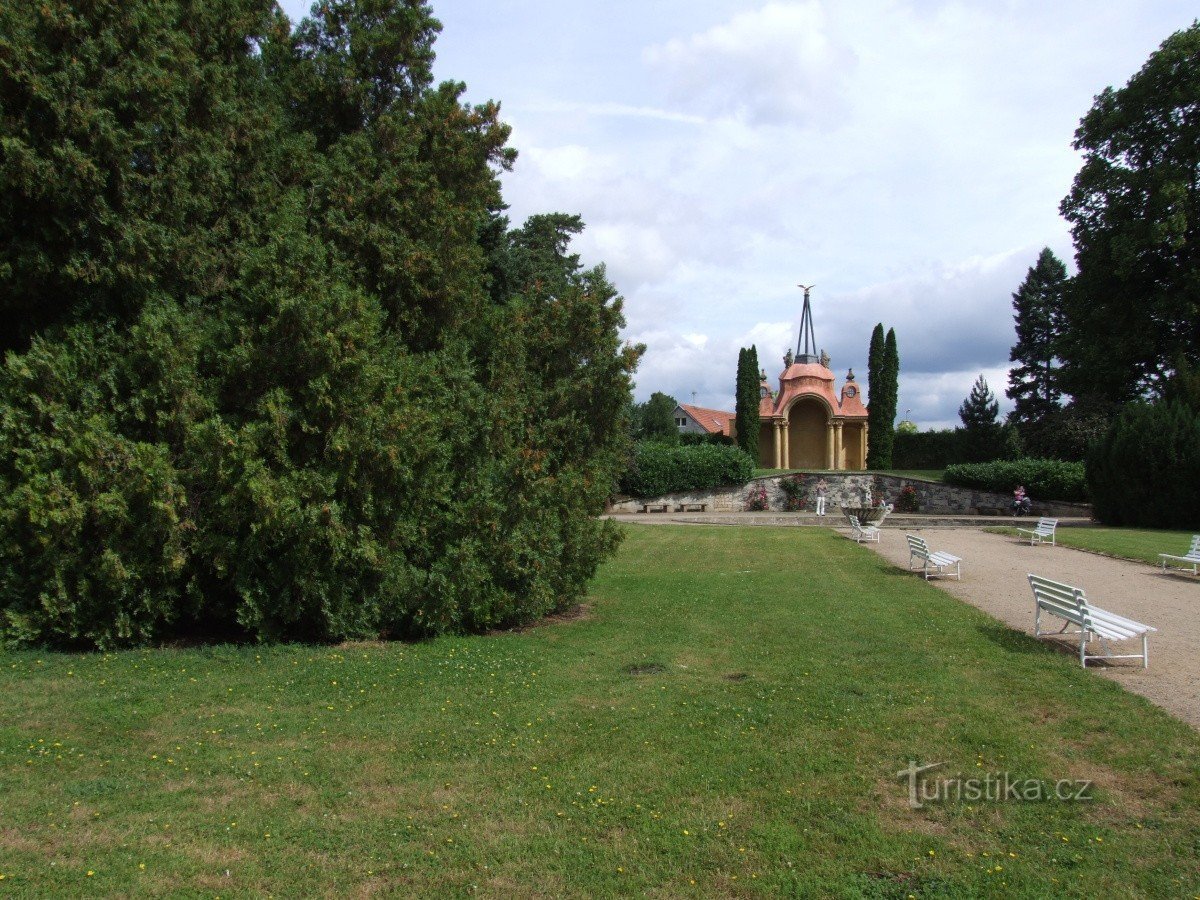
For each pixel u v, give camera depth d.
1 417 8.52
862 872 4.27
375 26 11.84
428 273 10.90
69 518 8.33
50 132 8.25
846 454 56.69
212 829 4.74
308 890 4.09
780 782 5.43
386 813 4.99
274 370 9.30
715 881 4.20
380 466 9.40
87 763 5.73
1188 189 33.25
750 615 12.00
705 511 44.50
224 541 8.96
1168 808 4.98
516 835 4.70
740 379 52.78
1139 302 34.91
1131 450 29.30
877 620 11.43
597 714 6.93
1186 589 14.36
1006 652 9.21
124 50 8.82
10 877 4.13
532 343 11.93
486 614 10.51
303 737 6.32
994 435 46.91
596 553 12.05
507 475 10.62
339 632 9.63
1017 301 60.66
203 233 9.84
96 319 9.27
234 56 10.93
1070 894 4.02
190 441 8.83
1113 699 7.15
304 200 10.62
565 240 33.12
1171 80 33.00
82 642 9.12
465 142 11.52
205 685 7.69
